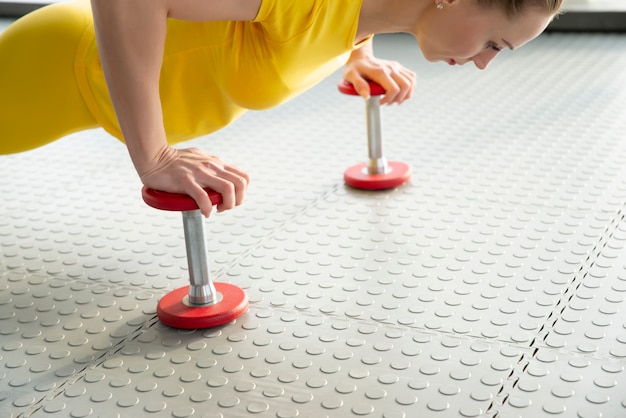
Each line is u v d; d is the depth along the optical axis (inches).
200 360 72.2
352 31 76.6
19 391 69.1
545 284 81.6
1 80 83.0
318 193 107.5
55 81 82.4
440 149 119.7
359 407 64.3
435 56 77.0
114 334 77.3
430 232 94.6
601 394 64.3
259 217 101.1
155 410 65.6
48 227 101.3
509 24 71.5
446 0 71.4
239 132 131.9
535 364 68.6
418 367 69.2
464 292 81.0
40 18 82.5
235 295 80.7
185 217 76.8
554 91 140.2
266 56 76.7
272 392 67.0
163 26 69.7
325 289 83.4
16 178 117.5
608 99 134.4
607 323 74.1
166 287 85.8
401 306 79.2
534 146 118.0
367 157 118.4
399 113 135.9
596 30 173.3
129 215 103.9
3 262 92.7
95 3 68.6
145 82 70.6
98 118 84.0
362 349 72.4
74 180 116.0
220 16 70.9
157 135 72.7
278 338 74.9
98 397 67.8
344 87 106.2
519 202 100.8
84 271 89.9
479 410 63.2
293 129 132.0
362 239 94.0
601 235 91.1
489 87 145.3
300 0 72.2
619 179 105.3
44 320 80.4
